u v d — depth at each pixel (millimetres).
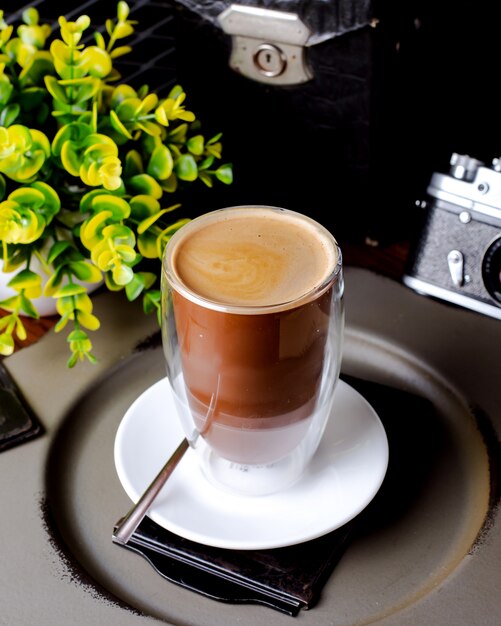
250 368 510
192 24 714
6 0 717
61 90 639
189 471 565
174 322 546
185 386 548
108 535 566
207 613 526
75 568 544
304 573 531
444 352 666
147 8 752
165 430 589
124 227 613
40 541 557
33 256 656
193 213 783
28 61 653
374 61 667
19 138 604
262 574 531
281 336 502
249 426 535
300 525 533
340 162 724
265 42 692
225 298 501
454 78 726
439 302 706
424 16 681
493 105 735
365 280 727
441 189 674
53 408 631
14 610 523
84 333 646
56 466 603
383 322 690
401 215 771
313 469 566
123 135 646
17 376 652
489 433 614
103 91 670
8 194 651
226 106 744
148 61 777
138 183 641
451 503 578
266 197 775
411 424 621
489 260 674
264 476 560
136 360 668
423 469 597
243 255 527
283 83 706
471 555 541
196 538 528
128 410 598
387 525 565
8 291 685
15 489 585
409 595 532
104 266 610
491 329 683
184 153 713
